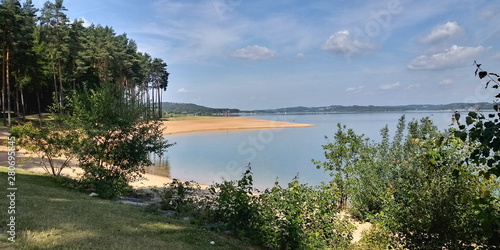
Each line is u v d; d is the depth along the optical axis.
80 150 12.69
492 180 6.03
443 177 6.30
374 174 13.22
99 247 5.38
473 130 3.61
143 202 12.76
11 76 49.75
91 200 9.91
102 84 14.47
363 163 13.99
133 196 14.10
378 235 8.40
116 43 70.69
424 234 6.68
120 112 13.88
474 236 5.88
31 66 48.34
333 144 15.46
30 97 66.44
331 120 117.06
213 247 6.71
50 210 7.28
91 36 63.16
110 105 13.62
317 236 7.71
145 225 7.51
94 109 13.41
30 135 13.53
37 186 10.77
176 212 9.95
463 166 6.05
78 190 12.21
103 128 12.87
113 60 63.09
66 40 50.59
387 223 7.89
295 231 7.36
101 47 61.34
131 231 6.81
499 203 5.38
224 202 8.47
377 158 14.16
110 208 8.89
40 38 50.53
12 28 40.34
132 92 15.45
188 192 11.14
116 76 67.75
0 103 57.69
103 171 12.62
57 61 51.72
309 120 121.31
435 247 6.23
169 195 10.97
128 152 13.64
